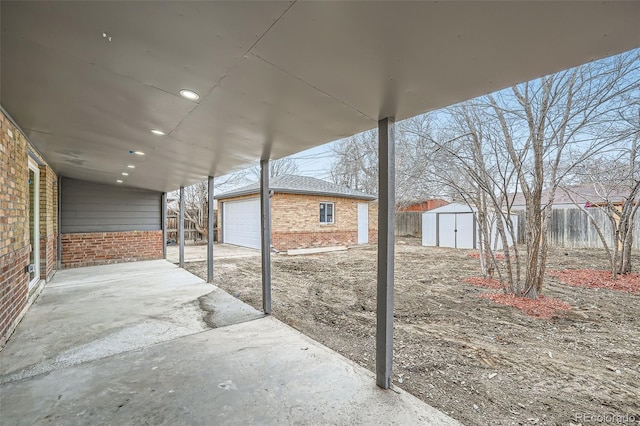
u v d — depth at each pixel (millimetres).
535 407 2139
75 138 3758
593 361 2828
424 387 2393
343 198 13281
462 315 4141
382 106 2299
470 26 1329
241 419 1925
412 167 6551
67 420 1898
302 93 2164
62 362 2688
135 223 8836
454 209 12578
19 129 3471
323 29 1422
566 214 11234
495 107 4715
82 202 7965
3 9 1361
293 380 2398
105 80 2137
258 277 6840
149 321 3775
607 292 5230
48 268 6008
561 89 4234
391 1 1195
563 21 1252
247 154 4176
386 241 2395
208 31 1505
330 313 4316
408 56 1606
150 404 2072
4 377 2422
